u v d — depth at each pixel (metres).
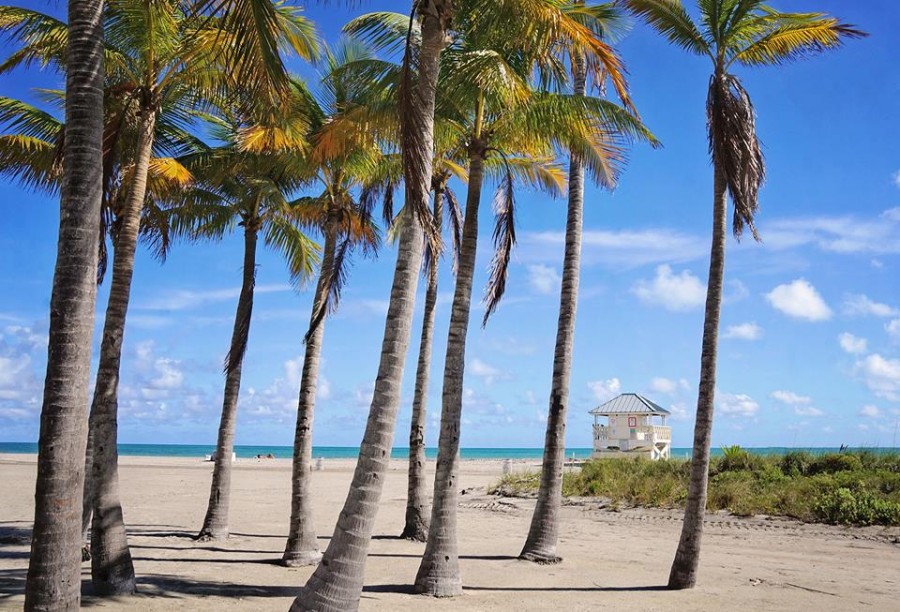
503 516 21.80
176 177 12.41
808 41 11.31
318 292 13.27
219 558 13.07
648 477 25.03
